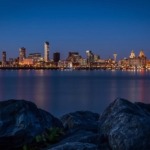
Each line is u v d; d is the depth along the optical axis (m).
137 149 9.30
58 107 68.19
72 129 12.82
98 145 10.08
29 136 11.70
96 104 73.88
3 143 11.54
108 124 10.92
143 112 12.09
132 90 117.56
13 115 12.02
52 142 11.80
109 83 167.00
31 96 94.88
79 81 191.88
